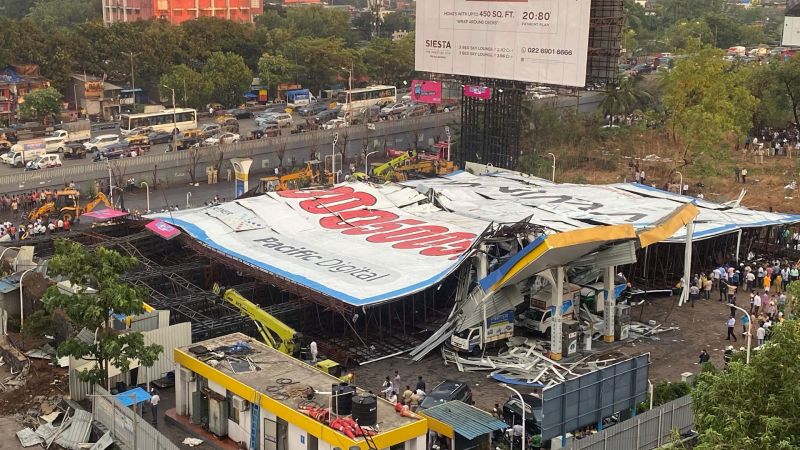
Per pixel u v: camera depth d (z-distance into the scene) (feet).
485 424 142.92
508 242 200.54
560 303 185.98
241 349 161.58
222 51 588.09
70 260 163.94
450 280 213.66
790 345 111.96
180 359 160.86
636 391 146.51
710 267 249.14
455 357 189.16
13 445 153.58
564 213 246.27
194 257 235.61
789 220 258.98
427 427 139.23
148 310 182.80
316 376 151.43
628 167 387.96
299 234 230.89
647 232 194.29
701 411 115.75
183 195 341.21
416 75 633.61
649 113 426.92
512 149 337.93
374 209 248.32
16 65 514.27
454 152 393.50
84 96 512.22
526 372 181.57
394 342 198.80
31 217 293.02
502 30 315.78
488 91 330.13
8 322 200.03
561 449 127.95
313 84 592.60
